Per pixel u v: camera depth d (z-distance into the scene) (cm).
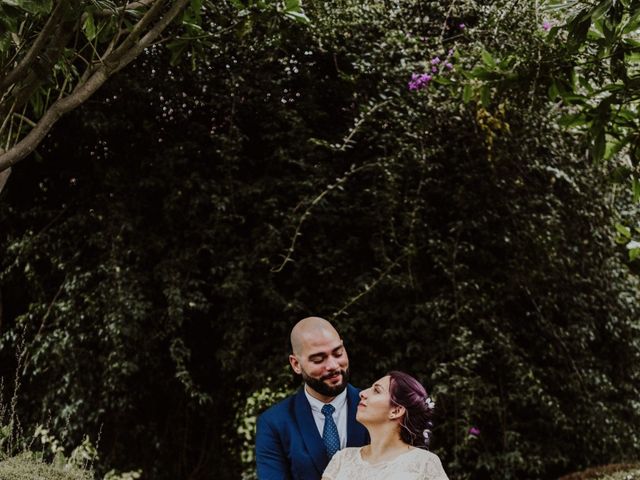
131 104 534
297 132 539
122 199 533
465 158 544
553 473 555
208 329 558
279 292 535
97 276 527
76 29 292
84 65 472
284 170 543
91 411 521
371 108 538
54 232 533
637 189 393
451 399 515
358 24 554
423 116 535
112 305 499
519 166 545
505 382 536
